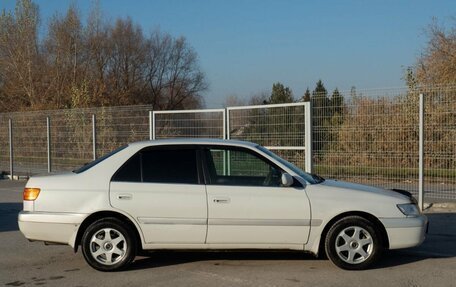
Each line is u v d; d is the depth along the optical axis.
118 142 15.67
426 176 10.98
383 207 6.26
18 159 19.48
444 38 23.02
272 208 6.21
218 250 6.34
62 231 6.25
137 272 6.29
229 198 6.22
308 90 30.78
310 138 11.78
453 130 10.49
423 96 10.37
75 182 6.36
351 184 6.78
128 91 48.28
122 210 6.21
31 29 38.47
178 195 6.24
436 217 9.93
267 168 6.46
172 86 58.28
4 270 6.48
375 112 11.29
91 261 6.23
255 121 12.56
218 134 13.00
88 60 42.91
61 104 35.31
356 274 6.10
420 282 5.77
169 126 13.95
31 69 37.53
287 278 5.96
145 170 6.40
